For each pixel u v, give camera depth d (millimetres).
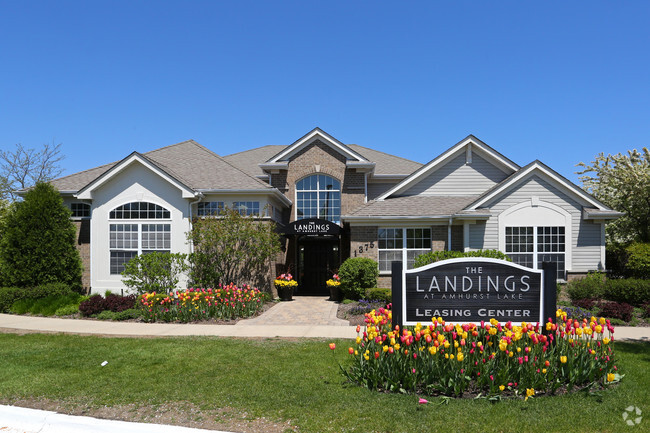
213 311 12734
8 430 5281
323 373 7000
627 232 21078
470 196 19031
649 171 19719
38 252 15203
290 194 20250
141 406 5684
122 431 5031
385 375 6242
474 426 4973
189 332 10703
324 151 20266
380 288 15609
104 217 16891
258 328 11156
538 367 6035
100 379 6805
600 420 5105
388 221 17078
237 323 12031
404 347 6273
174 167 18562
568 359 6277
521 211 16234
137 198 16844
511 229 16281
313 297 18438
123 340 9703
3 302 14219
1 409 5559
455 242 16938
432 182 19266
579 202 16141
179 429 4930
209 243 15984
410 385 6031
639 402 5664
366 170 20109
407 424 5035
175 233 16656
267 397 5922
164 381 6664
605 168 22141
